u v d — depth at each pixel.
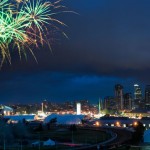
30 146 118.19
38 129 192.38
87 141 139.25
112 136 158.88
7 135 124.56
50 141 122.75
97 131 195.88
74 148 114.88
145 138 146.38
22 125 151.12
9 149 108.25
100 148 117.06
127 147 121.50
